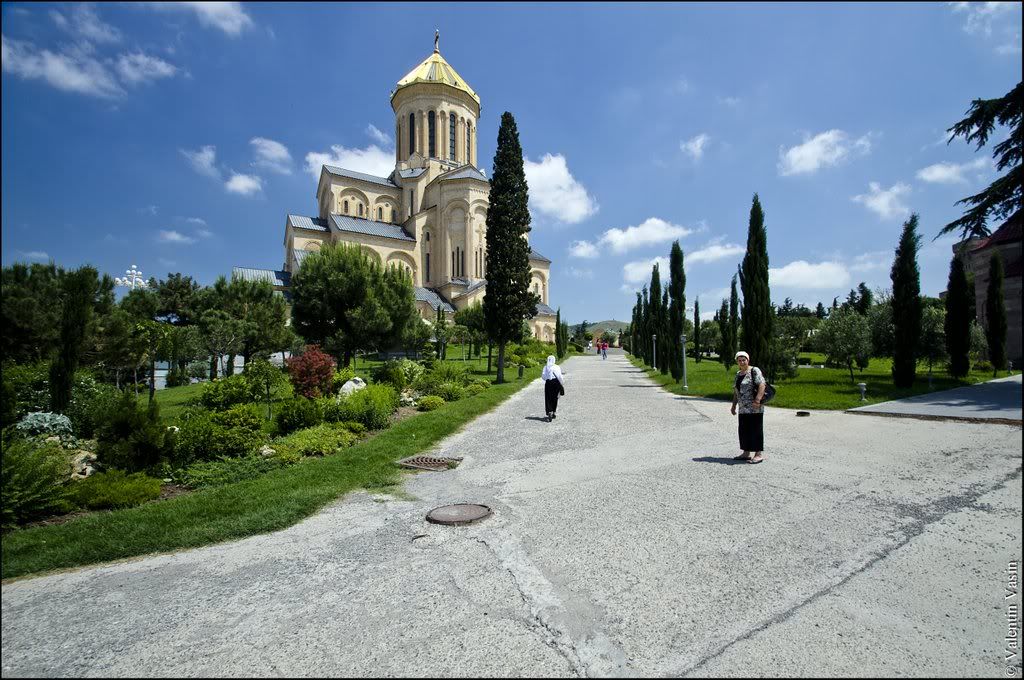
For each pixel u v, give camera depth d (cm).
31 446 607
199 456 784
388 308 2336
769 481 635
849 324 2041
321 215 6216
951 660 272
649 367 3581
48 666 287
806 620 316
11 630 326
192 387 2347
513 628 314
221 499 585
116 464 697
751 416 746
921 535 446
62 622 336
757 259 1619
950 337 2223
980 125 1781
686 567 394
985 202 1898
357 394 1124
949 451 778
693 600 343
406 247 5569
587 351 9106
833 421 1112
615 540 453
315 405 1062
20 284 1722
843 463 721
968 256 3409
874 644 289
